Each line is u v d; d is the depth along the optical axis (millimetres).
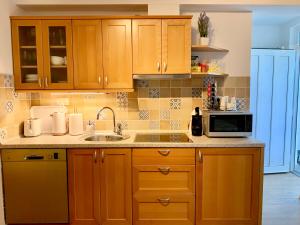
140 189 2492
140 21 2627
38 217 2527
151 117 3045
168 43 2641
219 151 2439
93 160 2471
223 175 2465
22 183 2490
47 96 3018
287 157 4230
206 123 2746
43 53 2670
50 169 2479
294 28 3953
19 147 2441
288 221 2789
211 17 2979
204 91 3012
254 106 4043
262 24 4094
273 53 4023
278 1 2715
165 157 2459
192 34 2973
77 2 2717
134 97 3023
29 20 2635
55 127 2879
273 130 4152
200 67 2830
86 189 2500
